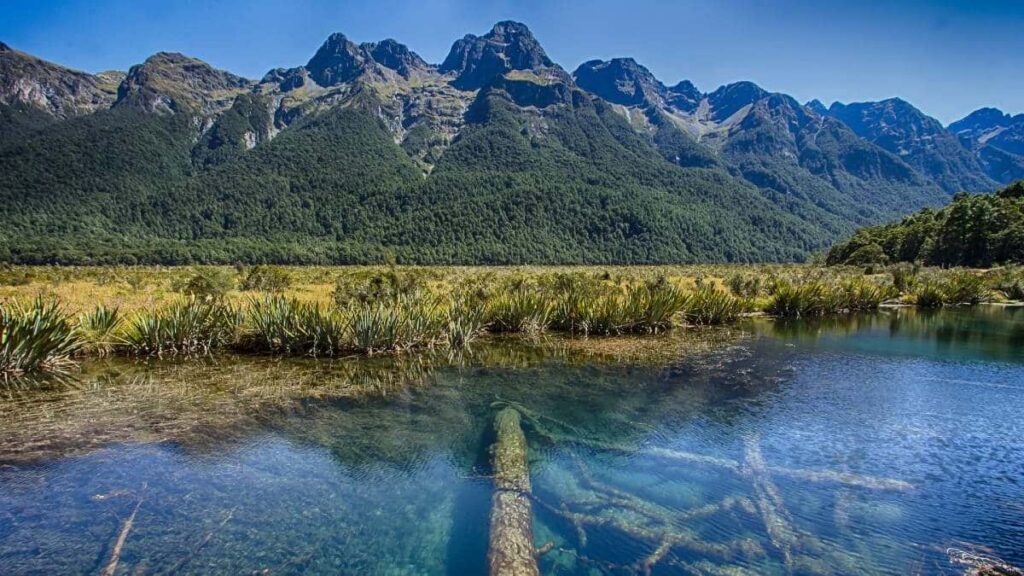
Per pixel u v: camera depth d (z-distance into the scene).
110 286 26.58
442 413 8.32
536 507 5.30
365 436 7.21
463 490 5.65
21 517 4.78
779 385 10.14
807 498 5.46
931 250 56.81
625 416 8.23
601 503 5.38
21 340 10.32
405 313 14.13
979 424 7.83
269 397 9.02
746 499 5.43
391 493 5.54
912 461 6.44
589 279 29.06
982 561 4.35
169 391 9.29
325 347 13.05
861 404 8.91
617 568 4.23
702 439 7.22
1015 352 13.48
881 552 4.47
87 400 8.62
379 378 10.60
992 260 50.47
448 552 4.45
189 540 4.48
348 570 4.13
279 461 6.29
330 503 5.27
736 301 19.89
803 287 22.33
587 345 14.55
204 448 6.62
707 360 12.52
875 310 23.36
